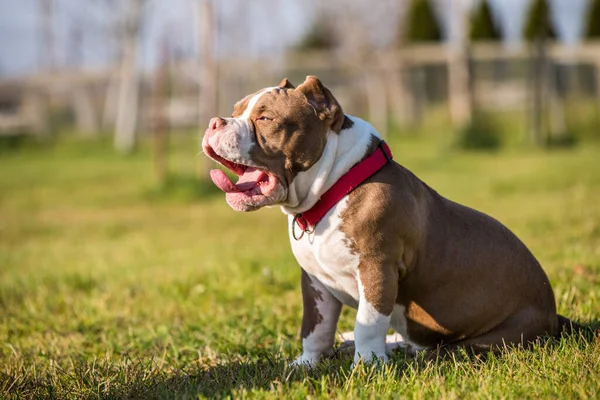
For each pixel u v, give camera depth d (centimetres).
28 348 565
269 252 907
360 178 421
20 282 815
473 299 443
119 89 3422
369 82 3291
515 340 446
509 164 1917
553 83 2742
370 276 419
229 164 423
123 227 1289
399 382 396
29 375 471
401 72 3203
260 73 3148
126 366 467
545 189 1407
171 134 3058
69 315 662
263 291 693
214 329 578
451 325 447
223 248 980
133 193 1698
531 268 458
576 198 1232
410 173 449
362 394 375
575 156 2056
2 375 466
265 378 424
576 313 534
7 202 1694
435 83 3169
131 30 3036
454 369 409
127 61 3053
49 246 1130
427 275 439
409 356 457
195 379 435
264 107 414
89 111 3425
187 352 532
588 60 2827
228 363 468
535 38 2620
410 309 448
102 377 448
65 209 1554
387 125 3033
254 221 1269
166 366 486
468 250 443
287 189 418
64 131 3397
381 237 417
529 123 2623
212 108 1619
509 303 448
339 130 423
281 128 411
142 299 709
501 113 2866
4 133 3162
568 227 922
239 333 556
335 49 3450
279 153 412
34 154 2883
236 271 770
